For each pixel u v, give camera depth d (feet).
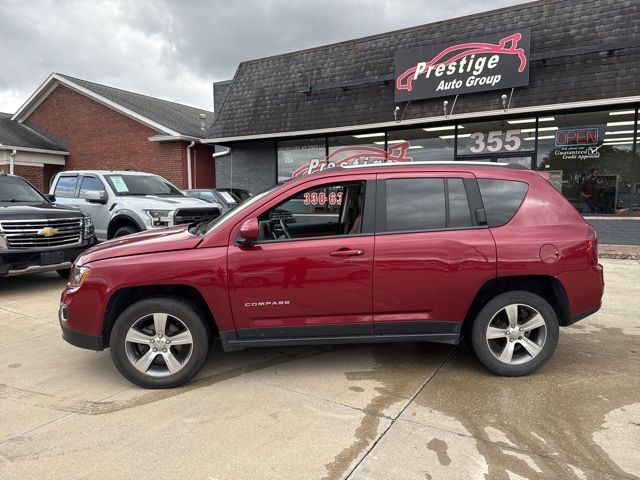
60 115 66.44
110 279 11.81
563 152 35.47
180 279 11.73
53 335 16.53
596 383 12.16
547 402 11.12
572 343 15.24
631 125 33.19
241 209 12.51
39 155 63.41
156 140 58.54
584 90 31.50
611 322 17.51
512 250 12.01
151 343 12.03
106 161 63.77
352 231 12.53
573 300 12.34
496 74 34.01
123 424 10.27
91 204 29.48
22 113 68.69
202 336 12.08
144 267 11.77
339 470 8.57
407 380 12.48
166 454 9.11
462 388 11.94
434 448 9.22
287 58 45.73
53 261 23.25
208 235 12.14
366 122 39.29
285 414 10.66
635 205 33.78
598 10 32.50
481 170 12.68
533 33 34.04
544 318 12.36
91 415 10.71
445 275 12.00
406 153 40.96
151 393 11.86
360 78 40.55
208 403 11.25
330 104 41.55
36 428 10.13
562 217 12.48
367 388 12.01
